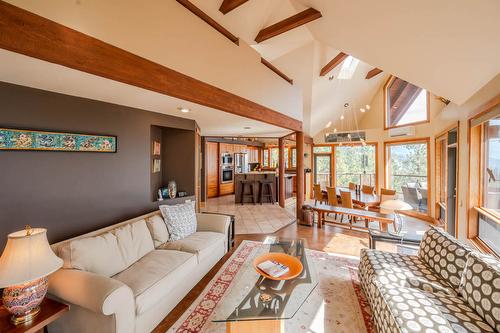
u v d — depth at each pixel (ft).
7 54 5.11
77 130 8.55
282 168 23.22
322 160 28.04
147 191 11.14
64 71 6.17
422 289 6.13
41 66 5.82
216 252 9.82
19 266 4.36
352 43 8.77
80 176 8.58
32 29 4.88
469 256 5.90
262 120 12.92
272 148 35.37
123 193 10.07
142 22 6.91
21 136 7.13
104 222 9.34
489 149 8.53
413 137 18.92
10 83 6.99
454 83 8.08
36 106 7.53
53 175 7.86
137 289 5.75
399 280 6.41
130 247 7.36
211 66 9.41
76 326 5.36
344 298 7.49
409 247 11.30
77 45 5.55
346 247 12.00
